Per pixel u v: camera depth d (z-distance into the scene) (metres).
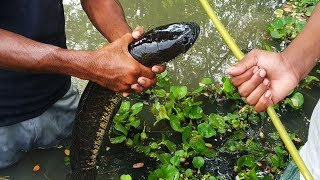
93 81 0.72
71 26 1.32
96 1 0.84
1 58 0.68
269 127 1.05
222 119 1.03
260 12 1.40
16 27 0.81
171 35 0.67
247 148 1.00
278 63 0.64
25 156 1.00
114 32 0.82
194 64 1.22
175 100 1.08
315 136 0.69
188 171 0.94
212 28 1.34
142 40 0.68
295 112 1.09
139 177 0.97
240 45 1.29
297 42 0.65
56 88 0.93
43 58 0.68
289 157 0.98
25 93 0.88
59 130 1.00
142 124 1.06
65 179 0.97
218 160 0.98
